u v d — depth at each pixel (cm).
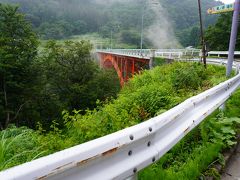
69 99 3097
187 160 358
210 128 459
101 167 212
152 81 1200
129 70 4959
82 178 195
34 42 2336
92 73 3322
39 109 2562
